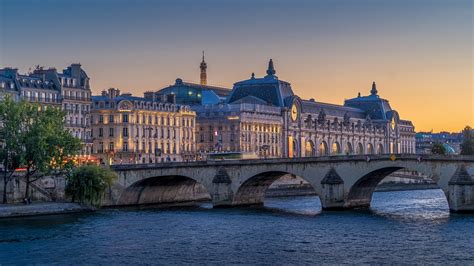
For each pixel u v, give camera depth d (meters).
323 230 141.12
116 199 194.50
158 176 195.88
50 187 185.50
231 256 115.38
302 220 157.12
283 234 136.50
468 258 112.56
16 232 139.00
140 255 116.44
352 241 127.94
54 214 171.12
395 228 142.38
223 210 183.00
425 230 139.12
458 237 130.38
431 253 116.44
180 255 116.38
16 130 176.25
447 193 167.38
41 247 122.94
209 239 131.38
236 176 191.62
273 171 187.25
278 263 110.12
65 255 116.38
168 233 138.38
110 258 114.19
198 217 164.88
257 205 199.12
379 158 175.50
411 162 171.38
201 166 193.75
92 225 149.50
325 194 180.88
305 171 184.12
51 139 178.12
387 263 109.69
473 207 165.75
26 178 178.75
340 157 180.62
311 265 108.62
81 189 179.88
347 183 180.12
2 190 180.25
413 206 193.75
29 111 180.25
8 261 111.88
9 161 176.75
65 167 180.50
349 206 183.50
